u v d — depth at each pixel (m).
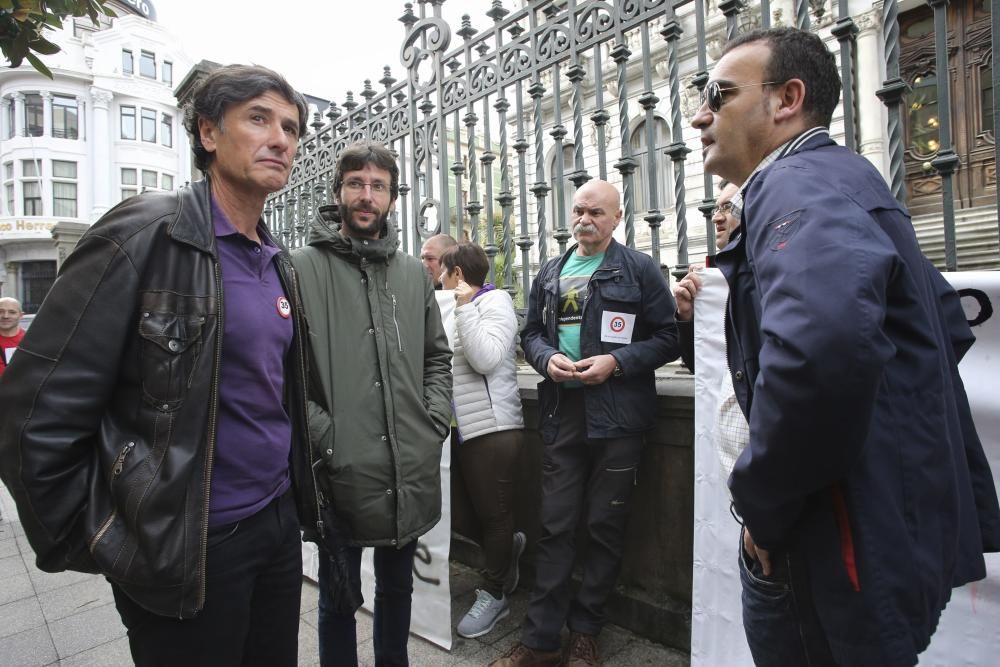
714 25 7.49
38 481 1.09
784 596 1.06
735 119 1.22
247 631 1.37
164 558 1.14
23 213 31.69
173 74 35.62
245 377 1.36
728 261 1.16
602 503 2.24
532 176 8.55
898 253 0.94
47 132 31.69
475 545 3.17
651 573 2.41
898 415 0.94
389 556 2.00
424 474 1.98
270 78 1.38
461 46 3.40
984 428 1.63
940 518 0.94
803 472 0.88
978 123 6.25
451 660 2.38
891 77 1.79
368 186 2.02
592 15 2.63
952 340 1.20
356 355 1.95
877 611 0.90
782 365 0.84
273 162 1.37
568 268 2.45
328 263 2.01
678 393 2.34
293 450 1.58
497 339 2.47
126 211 1.23
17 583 3.27
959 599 1.65
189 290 1.24
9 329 5.21
